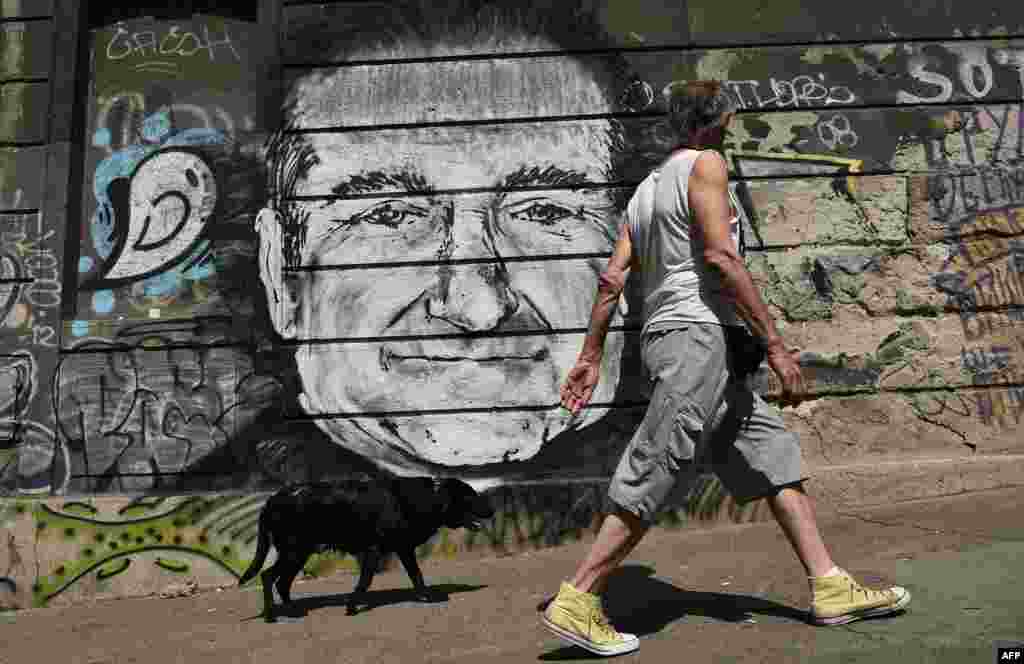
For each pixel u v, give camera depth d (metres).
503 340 5.01
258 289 5.11
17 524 4.60
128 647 3.44
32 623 4.19
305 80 5.25
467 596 3.63
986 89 5.20
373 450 4.93
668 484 2.49
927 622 2.48
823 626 2.56
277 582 3.68
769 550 3.82
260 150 5.24
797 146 5.12
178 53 5.53
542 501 4.62
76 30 5.48
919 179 5.09
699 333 2.53
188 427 5.01
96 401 5.04
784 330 4.96
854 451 4.86
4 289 5.16
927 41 5.24
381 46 5.27
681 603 3.03
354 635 3.13
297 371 5.01
